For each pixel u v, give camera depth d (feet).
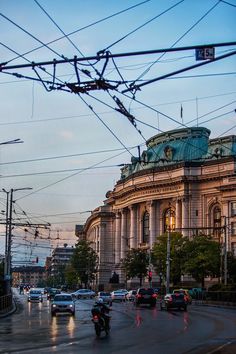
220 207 334.65
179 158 355.97
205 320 121.60
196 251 280.92
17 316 142.72
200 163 346.74
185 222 344.90
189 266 276.41
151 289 198.49
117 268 410.11
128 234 404.36
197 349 65.62
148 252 338.13
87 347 68.59
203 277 280.10
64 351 63.87
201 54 44.47
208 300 230.48
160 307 185.68
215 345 70.18
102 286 419.13
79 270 432.25
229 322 115.24
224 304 207.82
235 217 320.91
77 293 313.32
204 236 287.48
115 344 72.28
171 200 360.28
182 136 361.10
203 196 344.49
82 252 434.71
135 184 378.53
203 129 355.97
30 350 64.90
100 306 87.40
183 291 225.35
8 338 81.05
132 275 337.31
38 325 109.50
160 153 369.50
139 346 69.67
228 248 318.45
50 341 76.54
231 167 328.90
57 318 134.10
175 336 83.76
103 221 463.01
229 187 326.44
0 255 335.67
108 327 87.04
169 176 357.82
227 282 264.11
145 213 381.40
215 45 43.55
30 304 230.89
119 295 266.16
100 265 456.04
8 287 188.85
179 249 288.92
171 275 290.97
